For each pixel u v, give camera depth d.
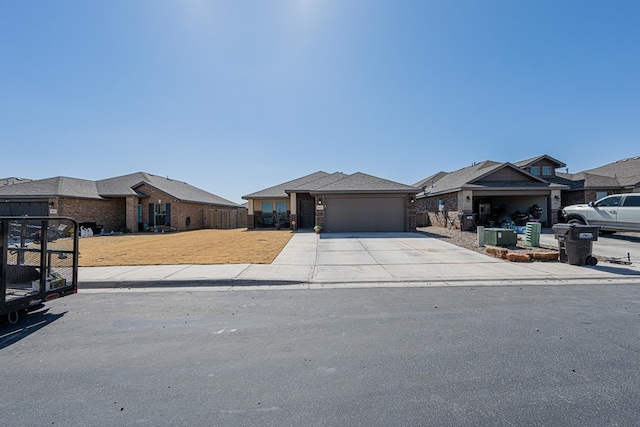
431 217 24.02
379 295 5.59
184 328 4.04
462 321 4.19
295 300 5.31
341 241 13.58
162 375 2.85
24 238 4.89
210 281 6.57
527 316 4.38
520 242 12.19
